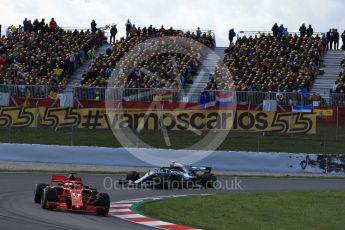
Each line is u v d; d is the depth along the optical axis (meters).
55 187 39.69
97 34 126.50
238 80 104.06
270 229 34.06
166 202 45.62
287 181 69.81
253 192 56.12
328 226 36.12
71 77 115.88
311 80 105.94
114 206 43.16
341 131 93.44
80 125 93.31
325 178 74.94
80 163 79.75
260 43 113.81
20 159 80.44
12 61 117.12
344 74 104.06
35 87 99.62
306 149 86.69
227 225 35.31
